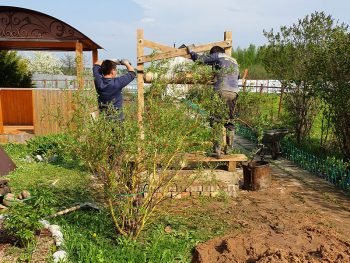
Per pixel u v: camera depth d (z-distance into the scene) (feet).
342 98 26.66
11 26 36.86
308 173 28.94
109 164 15.02
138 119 15.88
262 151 28.22
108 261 13.94
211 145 21.85
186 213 19.38
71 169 27.89
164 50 22.79
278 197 22.70
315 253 13.94
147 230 16.85
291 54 36.32
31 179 25.54
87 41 38.75
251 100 33.58
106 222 17.21
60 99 37.63
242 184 25.41
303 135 36.70
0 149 27.71
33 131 42.34
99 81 19.02
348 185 24.38
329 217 19.44
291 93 36.60
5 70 55.31
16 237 15.21
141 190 16.02
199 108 16.12
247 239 15.44
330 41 29.25
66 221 17.51
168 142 14.62
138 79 21.65
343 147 29.53
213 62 21.18
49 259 13.78
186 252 15.23
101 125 14.56
